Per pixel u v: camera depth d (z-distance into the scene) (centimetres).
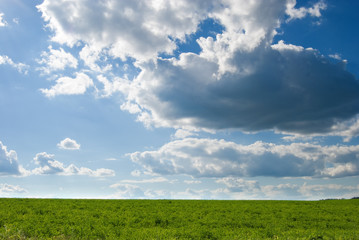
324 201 4938
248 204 4194
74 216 2556
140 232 1920
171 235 1864
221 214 3036
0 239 1672
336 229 2427
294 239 1848
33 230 1878
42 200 3975
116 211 3036
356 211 3638
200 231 2039
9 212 2567
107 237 1798
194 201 4503
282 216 3038
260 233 2088
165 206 3659
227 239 1850
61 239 1745
